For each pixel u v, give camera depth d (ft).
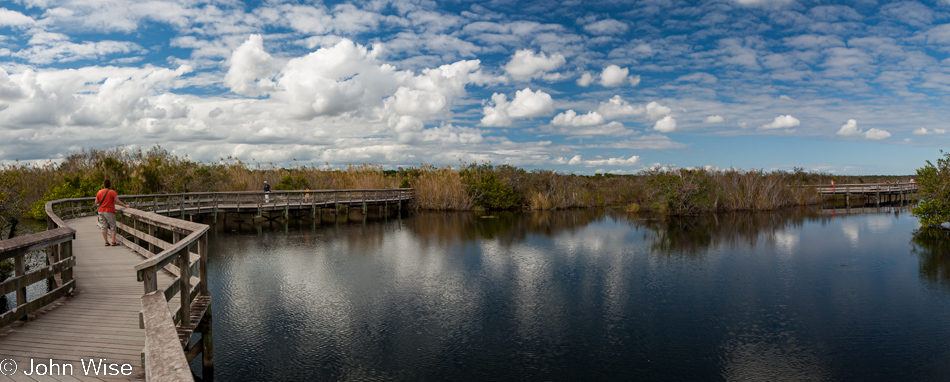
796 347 28.96
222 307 36.19
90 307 22.61
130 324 20.29
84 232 49.70
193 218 87.40
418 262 52.31
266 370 25.94
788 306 36.47
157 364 9.73
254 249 60.29
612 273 47.19
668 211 103.24
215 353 28.02
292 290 40.75
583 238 69.77
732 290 40.88
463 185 120.26
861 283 42.57
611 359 27.50
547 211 116.47
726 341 29.99
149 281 16.93
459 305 36.99
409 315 34.71
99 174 81.30
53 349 17.52
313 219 93.15
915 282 42.57
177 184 89.86
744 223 86.63
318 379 25.00
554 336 30.91
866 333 30.91
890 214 100.78
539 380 25.08
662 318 34.14
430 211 116.88
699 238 69.10
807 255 55.42
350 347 29.01
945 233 70.08
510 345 29.48
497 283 43.34
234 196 95.91
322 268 49.14
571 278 45.21
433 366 26.61
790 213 104.42
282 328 32.01
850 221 88.12
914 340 29.60
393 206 122.42
